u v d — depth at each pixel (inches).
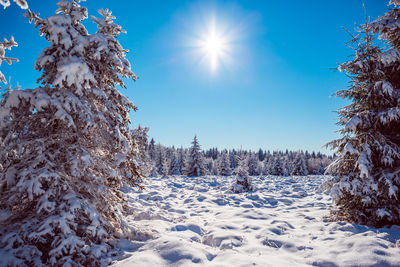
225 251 212.4
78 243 177.3
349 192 307.6
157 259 190.2
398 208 263.1
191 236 265.6
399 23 288.5
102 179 231.1
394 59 277.6
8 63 246.5
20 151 188.2
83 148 209.9
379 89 294.2
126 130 259.0
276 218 353.1
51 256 168.7
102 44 215.9
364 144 295.7
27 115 202.4
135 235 242.7
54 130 211.9
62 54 207.3
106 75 246.8
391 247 202.2
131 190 566.9
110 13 248.4
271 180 1004.6
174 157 2006.6
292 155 3228.3
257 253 215.0
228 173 2017.7
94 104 227.8
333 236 247.9
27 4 201.3
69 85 195.5
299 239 250.7
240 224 318.3
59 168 200.7
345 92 330.6
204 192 648.4
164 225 294.0
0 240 170.2
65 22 204.7
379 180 276.1
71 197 196.1
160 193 577.0
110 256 198.5
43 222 179.3
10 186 187.9
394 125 300.2
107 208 227.1
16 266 157.6
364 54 313.3
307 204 462.3
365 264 177.9
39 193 175.8
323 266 186.9
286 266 182.2
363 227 267.4
